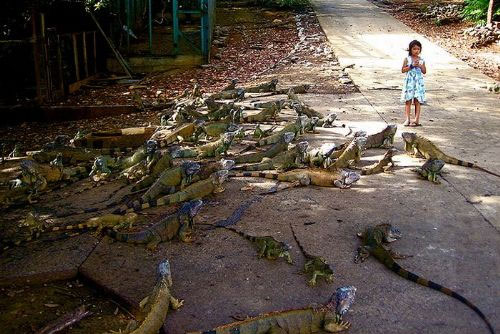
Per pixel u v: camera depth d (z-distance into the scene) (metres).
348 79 15.73
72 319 4.85
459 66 17.97
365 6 33.47
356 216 6.65
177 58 18.91
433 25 26.55
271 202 7.11
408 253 5.74
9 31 14.83
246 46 22.67
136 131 10.83
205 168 7.75
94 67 18.02
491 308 4.77
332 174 7.80
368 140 9.28
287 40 23.59
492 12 23.27
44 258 5.82
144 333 4.39
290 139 8.81
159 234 6.02
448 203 7.04
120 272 5.51
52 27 15.12
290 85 15.44
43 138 11.89
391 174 8.12
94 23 18.23
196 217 6.68
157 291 4.73
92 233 6.37
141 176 8.16
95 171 8.35
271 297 5.00
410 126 10.90
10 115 13.42
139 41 22.12
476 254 5.72
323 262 5.27
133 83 16.97
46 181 7.96
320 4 34.28
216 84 16.41
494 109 12.42
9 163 9.51
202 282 5.27
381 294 5.01
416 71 10.65
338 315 4.48
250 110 12.52
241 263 5.60
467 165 8.42
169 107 13.70
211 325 4.61
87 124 12.94
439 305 4.83
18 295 5.37
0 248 6.01
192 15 26.50
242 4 32.41
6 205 7.29
